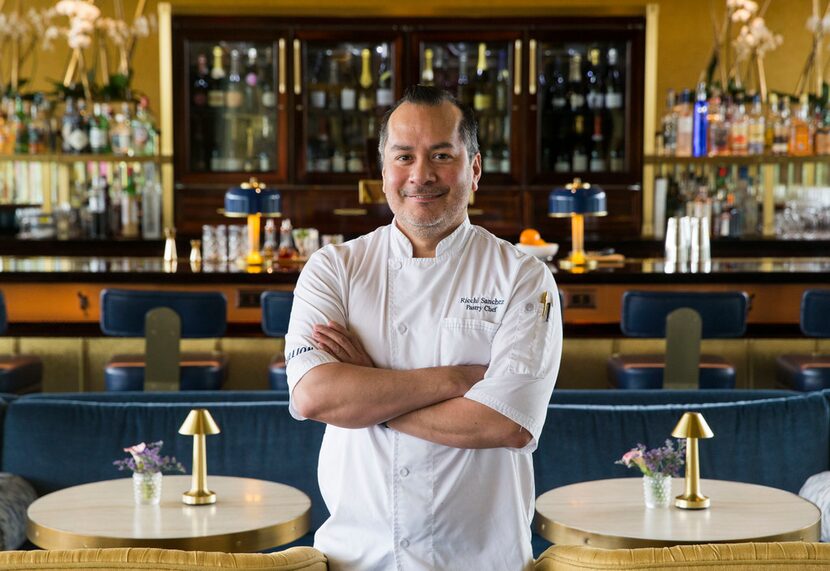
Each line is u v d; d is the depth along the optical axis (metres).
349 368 1.85
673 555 1.74
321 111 7.34
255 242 5.47
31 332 4.98
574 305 5.03
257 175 7.32
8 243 7.05
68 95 7.22
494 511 1.87
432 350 1.89
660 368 4.58
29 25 7.49
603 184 7.32
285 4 7.18
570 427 3.56
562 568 1.83
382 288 1.92
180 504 2.79
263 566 1.76
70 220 7.25
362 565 1.89
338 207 7.35
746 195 7.46
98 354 5.00
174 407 3.58
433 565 1.86
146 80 7.68
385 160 1.90
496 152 7.39
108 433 3.53
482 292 1.90
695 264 5.48
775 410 3.61
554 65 7.34
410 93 1.88
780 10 7.67
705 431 2.75
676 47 7.67
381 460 1.87
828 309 4.51
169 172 7.25
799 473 3.58
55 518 2.67
